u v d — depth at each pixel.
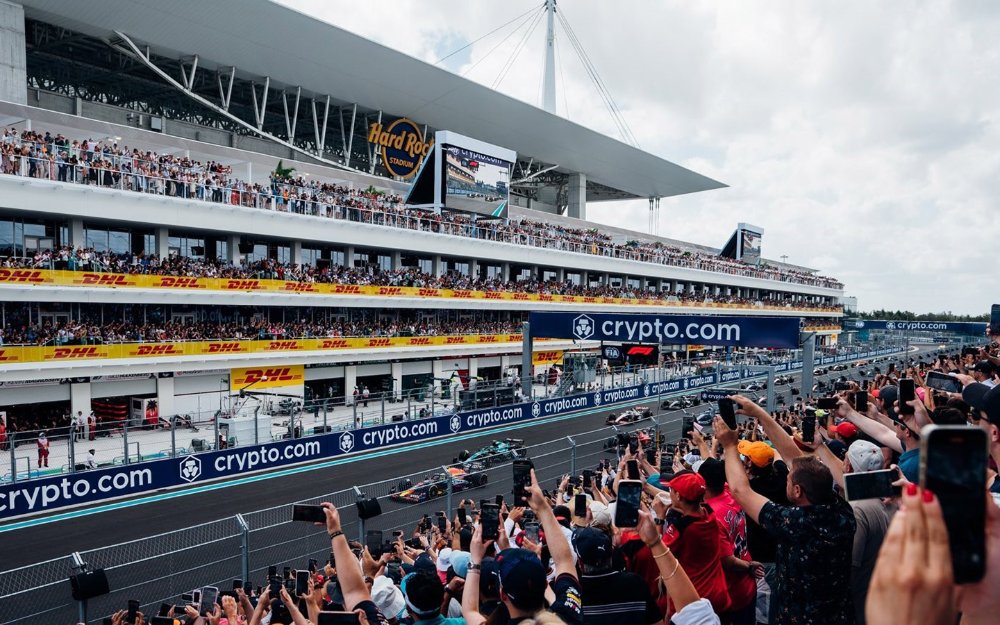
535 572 2.72
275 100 42.22
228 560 12.40
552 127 53.59
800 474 3.38
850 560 3.29
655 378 32.16
